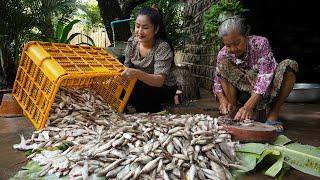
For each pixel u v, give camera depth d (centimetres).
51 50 303
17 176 210
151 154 211
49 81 281
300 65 792
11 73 549
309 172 220
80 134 265
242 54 311
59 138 260
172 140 224
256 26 703
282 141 253
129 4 741
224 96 332
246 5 659
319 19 787
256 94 292
